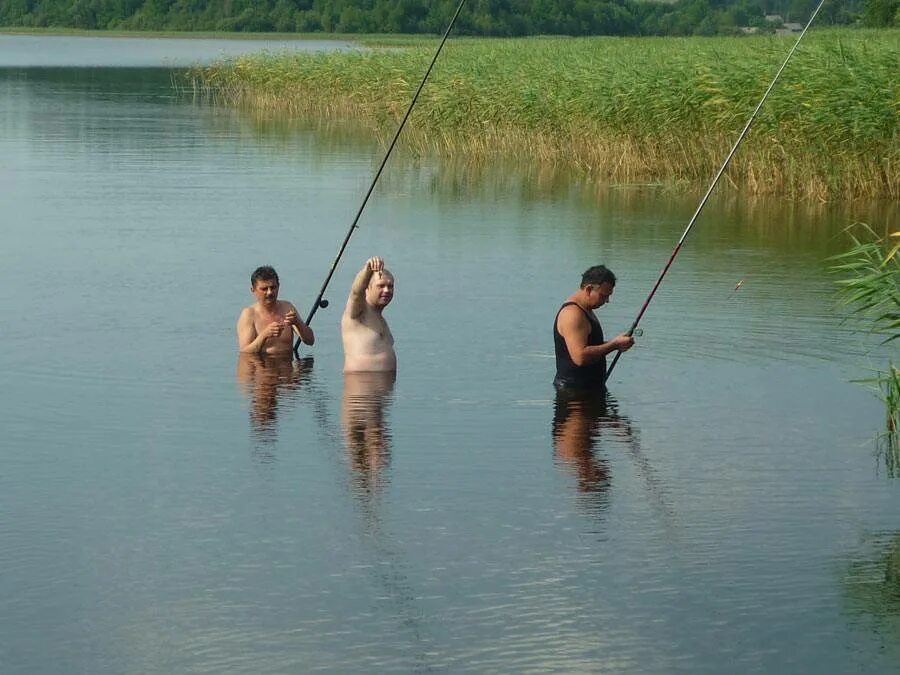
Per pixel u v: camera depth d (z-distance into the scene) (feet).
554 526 27.35
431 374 38.52
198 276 53.11
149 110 146.51
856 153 78.95
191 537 26.61
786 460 31.40
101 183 83.76
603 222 70.54
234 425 33.73
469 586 24.44
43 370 38.55
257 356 40.45
